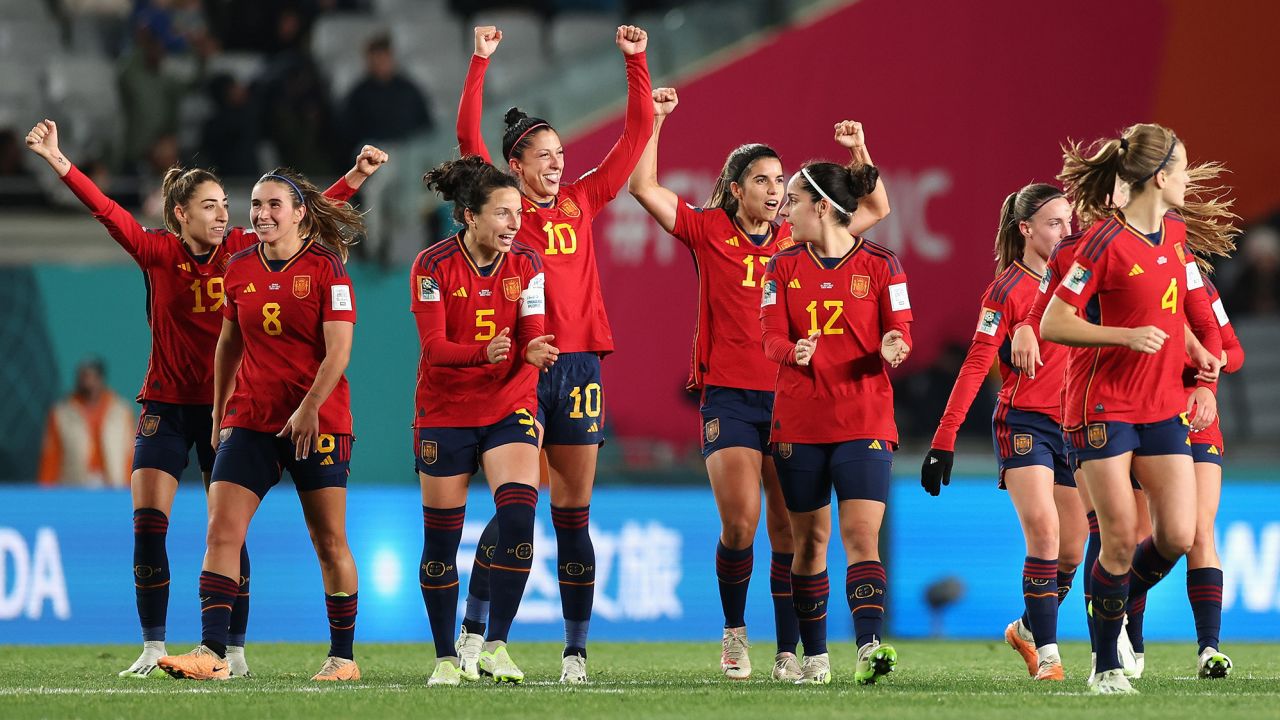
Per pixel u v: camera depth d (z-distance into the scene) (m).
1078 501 26.39
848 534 22.05
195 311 24.81
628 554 36.75
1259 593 36.88
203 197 24.55
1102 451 20.78
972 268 53.34
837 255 22.27
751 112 52.62
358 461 45.31
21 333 44.66
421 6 64.75
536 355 21.38
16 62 61.84
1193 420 21.36
